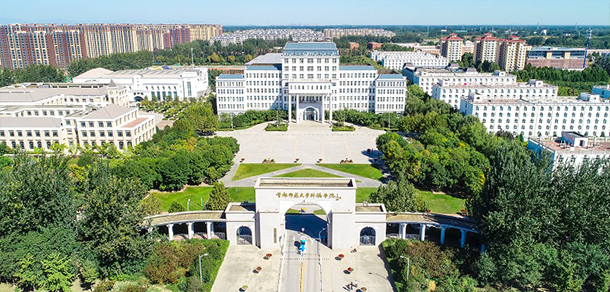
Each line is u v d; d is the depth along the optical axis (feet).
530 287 352.28
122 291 339.77
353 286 353.10
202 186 564.71
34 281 337.72
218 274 370.94
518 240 341.00
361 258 398.01
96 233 350.02
